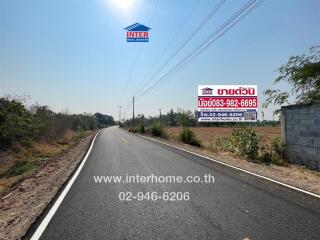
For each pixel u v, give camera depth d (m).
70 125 49.72
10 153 19.53
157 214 6.66
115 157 16.92
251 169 12.61
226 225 5.95
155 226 5.94
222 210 6.91
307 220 6.20
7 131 20.31
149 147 23.44
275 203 7.45
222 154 18.88
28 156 21.25
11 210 7.69
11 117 21.31
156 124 44.16
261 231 5.62
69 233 5.66
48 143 29.56
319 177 11.42
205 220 6.24
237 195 8.23
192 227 5.86
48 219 6.45
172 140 32.47
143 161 15.11
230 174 11.38
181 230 5.71
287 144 15.26
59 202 7.76
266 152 16.33
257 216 6.47
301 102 15.94
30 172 14.73
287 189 8.91
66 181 10.51
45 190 9.36
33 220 6.41
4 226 6.36
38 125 26.41
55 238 5.45
